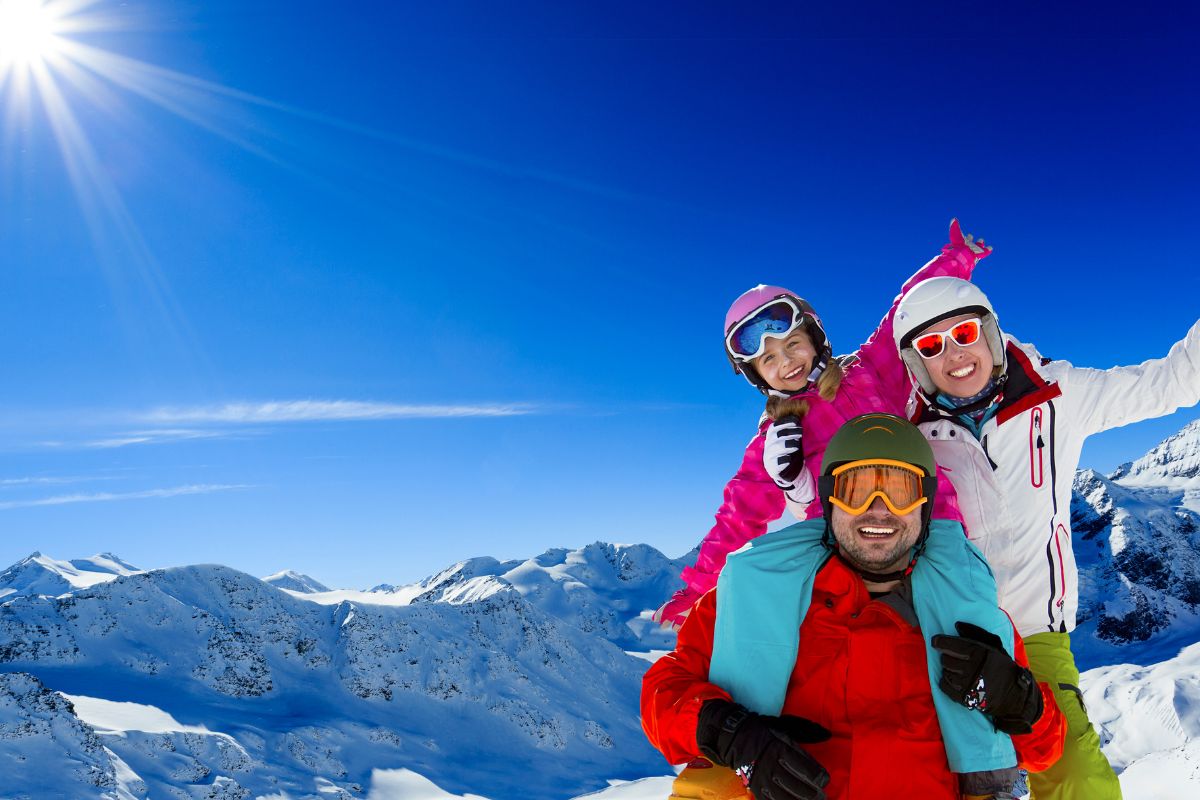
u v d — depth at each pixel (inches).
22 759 3946.9
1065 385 184.7
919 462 125.9
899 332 178.5
